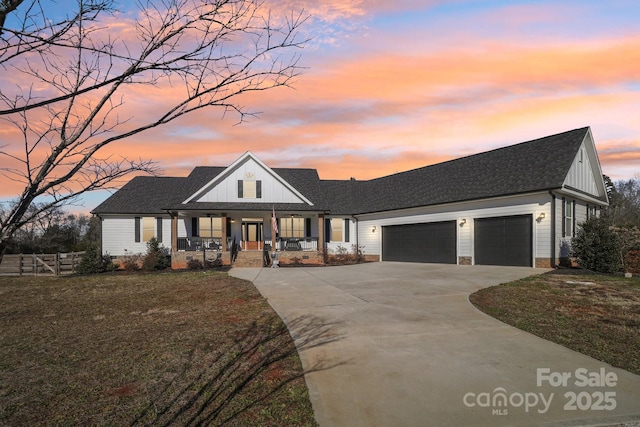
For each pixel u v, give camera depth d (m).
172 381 5.14
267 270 19.34
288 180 27.78
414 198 22.69
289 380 5.05
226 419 4.08
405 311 8.88
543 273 14.45
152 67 2.19
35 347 6.91
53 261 20.69
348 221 26.73
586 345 6.30
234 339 6.97
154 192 25.75
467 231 19.34
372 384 4.89
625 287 10.96
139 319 8.99
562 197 16.97
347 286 12.95
